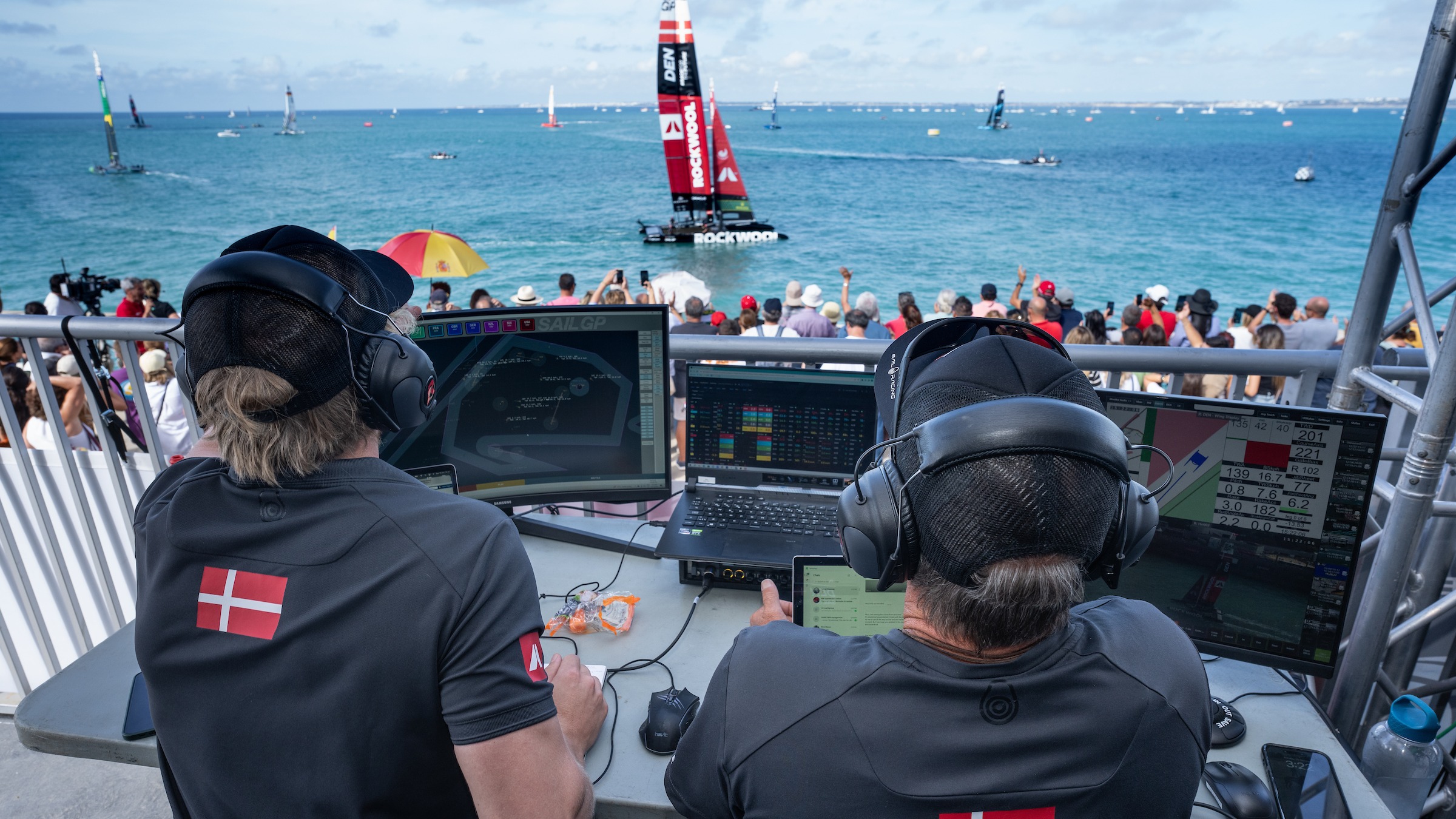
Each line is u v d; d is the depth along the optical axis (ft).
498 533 2.86
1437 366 5.02
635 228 128.26
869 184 200.95
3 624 8.39
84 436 11.89
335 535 2.70
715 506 5.90
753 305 24.56
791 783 2.47
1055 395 2.47
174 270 93.15
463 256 28.63
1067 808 2.34
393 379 2.96
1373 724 6.91
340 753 2.66
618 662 4.88
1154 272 93.91
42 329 7.18
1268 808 3.89
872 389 5.55
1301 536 4.34
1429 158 5.67
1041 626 2.37
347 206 158.71
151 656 2.80
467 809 2.99
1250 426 4.33
